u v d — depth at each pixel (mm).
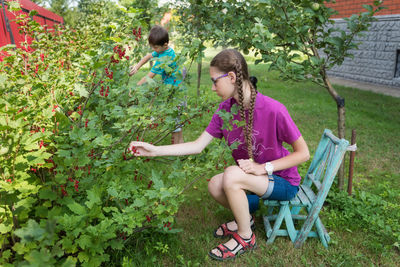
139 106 2084
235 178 2299
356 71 11453
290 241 2625
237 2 3457
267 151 2389
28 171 1974
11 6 2578
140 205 1917
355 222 2891
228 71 2158
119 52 2164
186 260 2387
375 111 6848
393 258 2471
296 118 6250
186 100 2480
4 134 1613
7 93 1980
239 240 2441
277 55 3172
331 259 2420
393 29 9812
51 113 1822
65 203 1867
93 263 1866
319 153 2975
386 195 3371
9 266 1667
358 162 4273
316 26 3369
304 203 2531
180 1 5699
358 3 10922
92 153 2021
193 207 3104
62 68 3199
